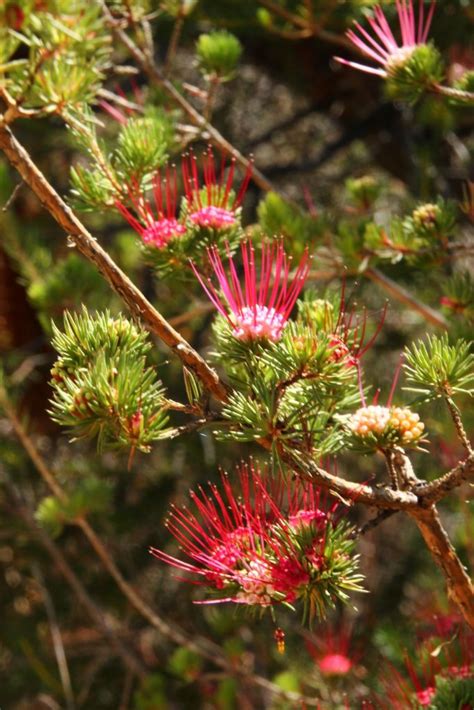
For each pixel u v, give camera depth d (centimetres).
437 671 48
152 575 104
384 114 105
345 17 74
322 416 41
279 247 42
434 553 41
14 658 101
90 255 40
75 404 39
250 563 40
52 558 98
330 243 59
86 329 40
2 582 102
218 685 85
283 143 125
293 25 79
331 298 44
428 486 40
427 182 79
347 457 104
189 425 40
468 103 51
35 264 73
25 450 93
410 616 81
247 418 39
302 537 40
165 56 111
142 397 39
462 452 58
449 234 56
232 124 120
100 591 98
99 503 71
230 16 78
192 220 47
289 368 39
